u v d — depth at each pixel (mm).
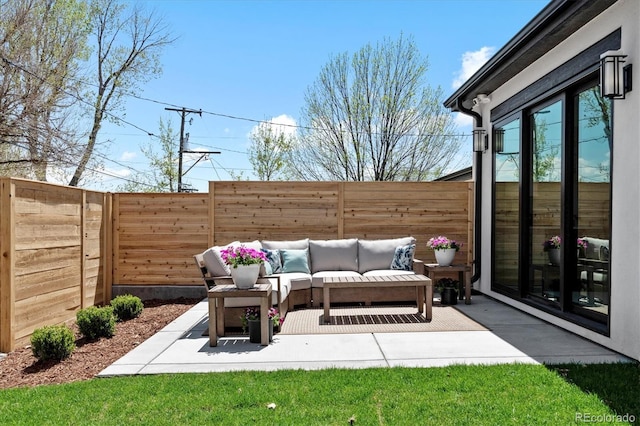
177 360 4438
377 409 3146
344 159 16453
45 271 5711
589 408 3109
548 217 6117
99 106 14930
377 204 8359
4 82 9828
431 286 6117
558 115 5793
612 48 4570
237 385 3643
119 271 8234
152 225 8266
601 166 4902
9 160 10500
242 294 4969
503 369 3949
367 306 7230
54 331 4617
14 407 3273
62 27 11695
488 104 8117
